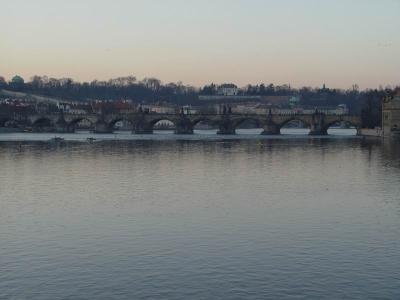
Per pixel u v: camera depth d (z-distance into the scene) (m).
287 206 159.88
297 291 95.31
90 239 124.75
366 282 99.06
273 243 121.31
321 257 111.88
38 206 160.50
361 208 157.50
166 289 96.31
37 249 117.62
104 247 118.62
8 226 136.50
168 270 104.88
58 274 103.31
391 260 110.06
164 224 137.88
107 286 97.75
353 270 104.56
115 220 142.25
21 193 182.12
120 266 107.12
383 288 96.50
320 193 181.38
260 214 149.00
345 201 167.88
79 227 135.25
